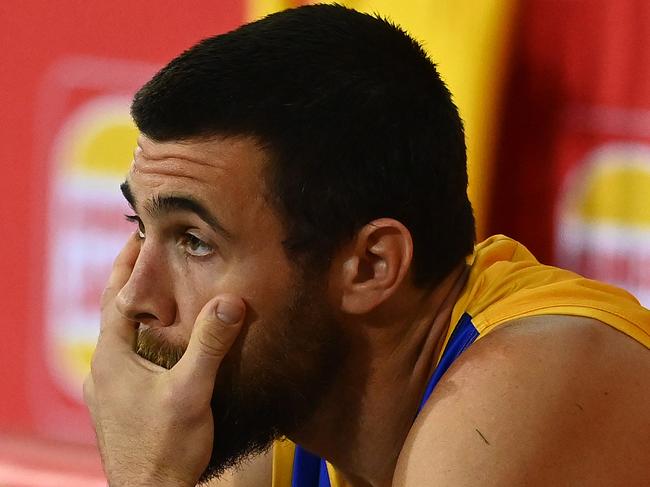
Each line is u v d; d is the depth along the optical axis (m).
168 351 4.28
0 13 10.89
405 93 4.31
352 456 4.62
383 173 4.21
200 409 4.21
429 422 3.89
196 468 4.26
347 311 4.27
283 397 4.30
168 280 4.22
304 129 4.11
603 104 10.03
